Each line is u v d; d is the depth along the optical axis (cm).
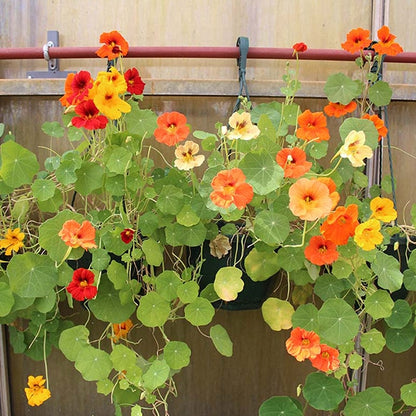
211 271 121
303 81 141
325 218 108
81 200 140
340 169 126
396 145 145
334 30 146
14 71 146
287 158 104
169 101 142
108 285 114
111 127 117
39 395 121
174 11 145
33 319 123
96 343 146
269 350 149
